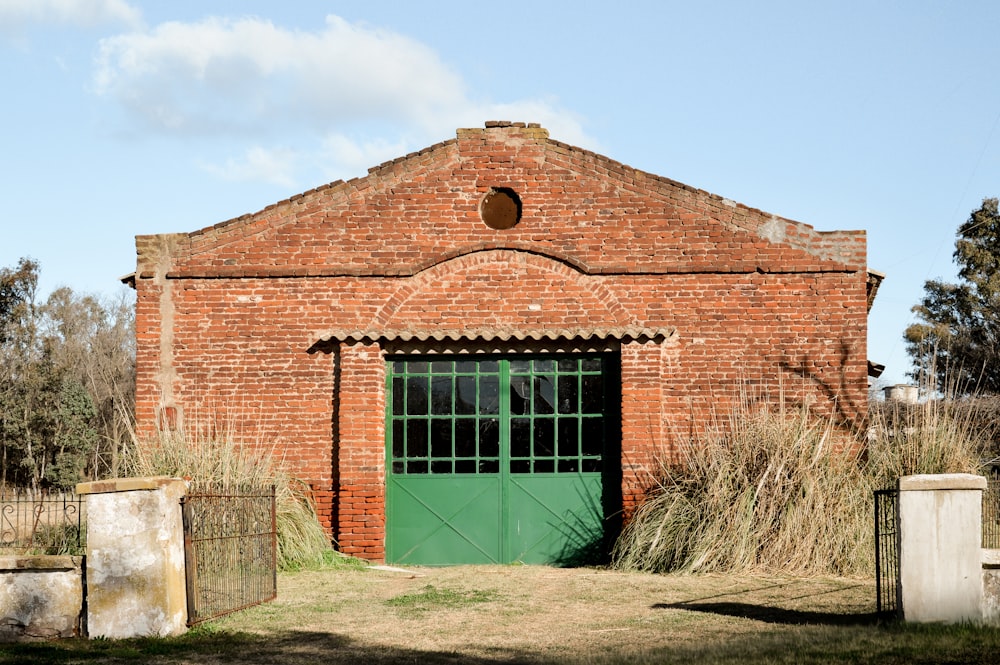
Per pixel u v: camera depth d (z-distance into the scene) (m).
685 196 15.96
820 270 15.73
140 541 9.61
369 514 15.56
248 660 8.60
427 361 16.17
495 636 9.75
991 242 39.19
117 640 9.43
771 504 13.89
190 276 16.02
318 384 15.89
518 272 16.05
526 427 16.09
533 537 15.91
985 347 35.44
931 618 9.31
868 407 15.92
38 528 14.70
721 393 15.66
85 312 54.66
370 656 8.77
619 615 10.77
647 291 15.89
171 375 15.93
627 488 15.48
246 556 11.61
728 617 10.48
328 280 16.02
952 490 9.40
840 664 7.74
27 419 42.06
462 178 16.17
